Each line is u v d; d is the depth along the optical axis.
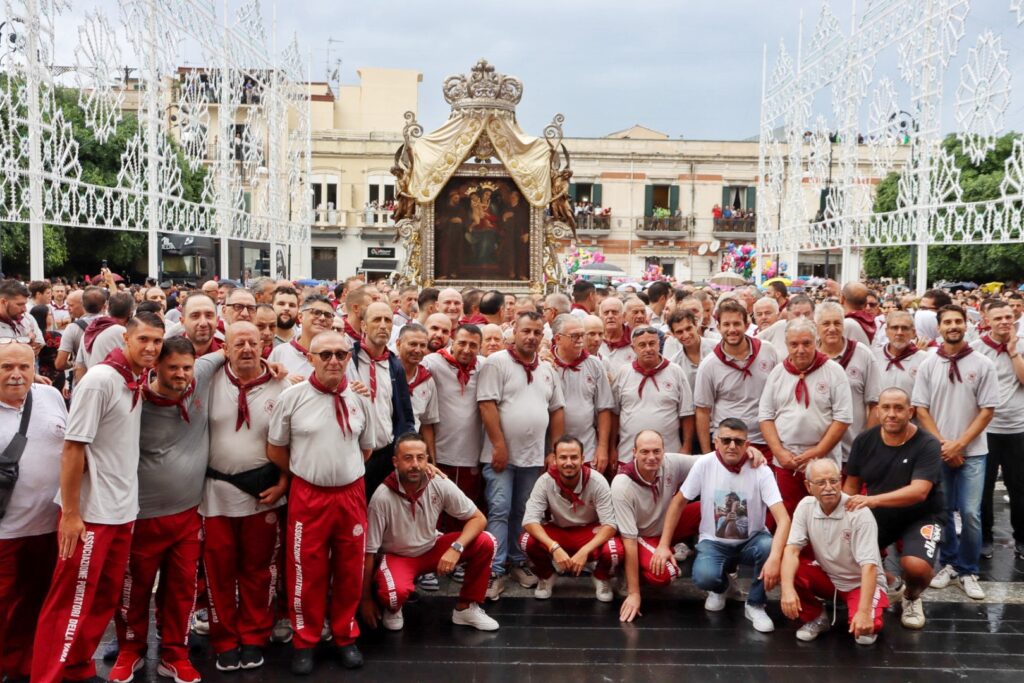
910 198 13.94
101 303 8.46
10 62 11.22
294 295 6.40
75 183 12.44
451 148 15.68
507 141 15.73
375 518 5.50
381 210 37.16
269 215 22.27
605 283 24.17
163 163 15.45
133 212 14.50
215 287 9.04
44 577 4.79
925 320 8.62
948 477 6.44
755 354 6.55
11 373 4.45
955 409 6.33
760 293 11.18
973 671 5.02
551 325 8.05
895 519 5.79
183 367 4.54
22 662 4.81
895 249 30.98
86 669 4.62
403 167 16.14
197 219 19.34
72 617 4.38
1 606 4.55
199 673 4.89
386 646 5.32
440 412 6.40
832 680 4.89
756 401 6.56
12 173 11.55
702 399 6.65
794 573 5.38
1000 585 6.41
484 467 6.41
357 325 6.21
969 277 29.20
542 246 16.05
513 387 6.25
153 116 14.52
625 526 5.92
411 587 5.49
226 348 5.02
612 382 7.00
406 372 6.12
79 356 7.10
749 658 5.18
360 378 5.40
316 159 37.34
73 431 4.27
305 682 4.82
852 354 6.50
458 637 5.46
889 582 6.16
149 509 4.69
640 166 39.38
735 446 5.75
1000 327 6.72
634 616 5.78
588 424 6.74
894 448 5.75
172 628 4.81
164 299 9.14
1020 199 11.12
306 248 29.20
